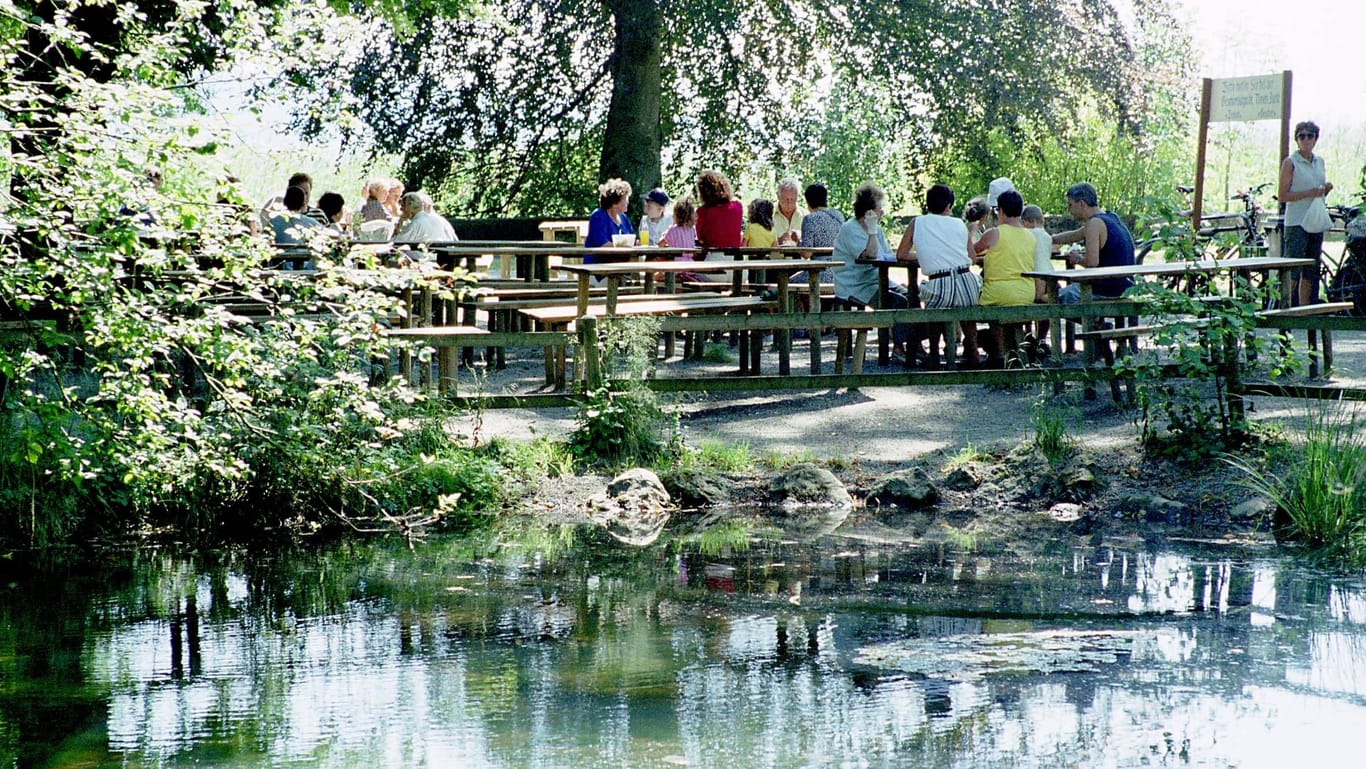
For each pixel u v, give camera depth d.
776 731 6.33
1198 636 7.79
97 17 11.78
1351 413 11.88
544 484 11.99
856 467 12.09
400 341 10.29
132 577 9.41
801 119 30.78
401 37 21.73
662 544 10.24
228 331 10.20
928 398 14.23
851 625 8.06
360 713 6.61
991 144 29.80
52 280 9.45
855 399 14.30
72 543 10.48
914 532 10.58
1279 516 10.59
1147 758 6.00
